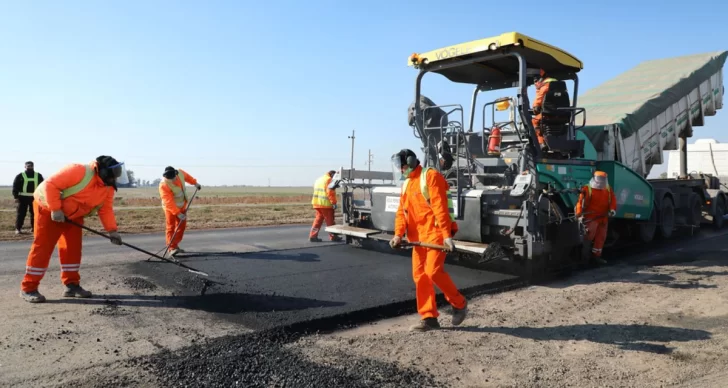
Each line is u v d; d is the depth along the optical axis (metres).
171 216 7.73
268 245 9.27
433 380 3.20
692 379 3.26
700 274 6.73
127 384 3.06
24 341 3.82
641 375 3.32
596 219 7.32
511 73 7.57
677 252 8.76
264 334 3.99
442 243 4.20
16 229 11.22
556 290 5.84
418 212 4.29
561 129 7.14
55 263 7.08
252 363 3.42
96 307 4.80
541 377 3.28
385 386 3.10
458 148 6.89
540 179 6.53
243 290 5.43
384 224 7.90
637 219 8.74
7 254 8.04
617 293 5.68
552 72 7.40
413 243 4.22
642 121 9.08
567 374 3.33
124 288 5.56
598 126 8.47
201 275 6.16
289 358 3.54
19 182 11.09
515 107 6.95
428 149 7.32
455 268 6.88
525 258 6.30
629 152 8.88
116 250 8.46
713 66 11.08
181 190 7.71
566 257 7.02
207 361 3.43
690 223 10.79
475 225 6.52
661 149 9.89
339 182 9.14
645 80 10.63
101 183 5.11
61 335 3.97
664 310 4.93
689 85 10.33
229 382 3.11
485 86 8.07
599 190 7.25
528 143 6.37
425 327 4.24
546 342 3.97
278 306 4.78
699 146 14.78
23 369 3.28
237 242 9.79
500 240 6.57
